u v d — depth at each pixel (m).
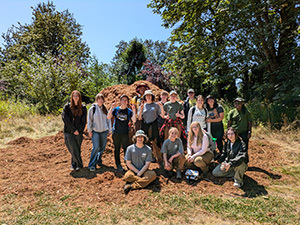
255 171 4.64
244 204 3.31
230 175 4.29
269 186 3.99
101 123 4.70
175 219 2.91
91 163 4.62
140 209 3.13
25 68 13.27
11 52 23.94
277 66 10.59
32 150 5.92
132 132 5.57
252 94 13.48
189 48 12.16
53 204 3.30
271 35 9.54
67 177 4.23
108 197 3.47
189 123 5.11
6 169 4.64
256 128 7.72
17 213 3.05
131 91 6.99
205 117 5.05
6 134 7.70
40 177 4.23
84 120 4.60
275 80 10.14
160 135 5.01
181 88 16.30
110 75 20.47
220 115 5.04
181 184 4.00
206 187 3.89
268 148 6.01
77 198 3.48
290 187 3.96
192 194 3.61
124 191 3.64
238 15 9.71
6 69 17.17
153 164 4.92
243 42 10.85
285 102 8.90
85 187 3.81
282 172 4.63
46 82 12.89
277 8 9.85
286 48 9.88
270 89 10.12
